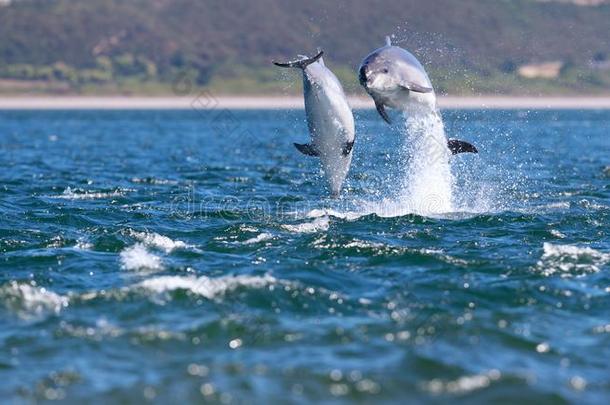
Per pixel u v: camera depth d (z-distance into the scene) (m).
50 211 57.00
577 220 52.81
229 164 98.69
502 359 30.38
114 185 74.25
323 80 49.06
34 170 90.62
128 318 34.25
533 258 42.69
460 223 51.47
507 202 60.78
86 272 40.62
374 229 49.69
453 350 31.08
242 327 33.28
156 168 93.44
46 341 32.00
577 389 28.14
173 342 31.92
